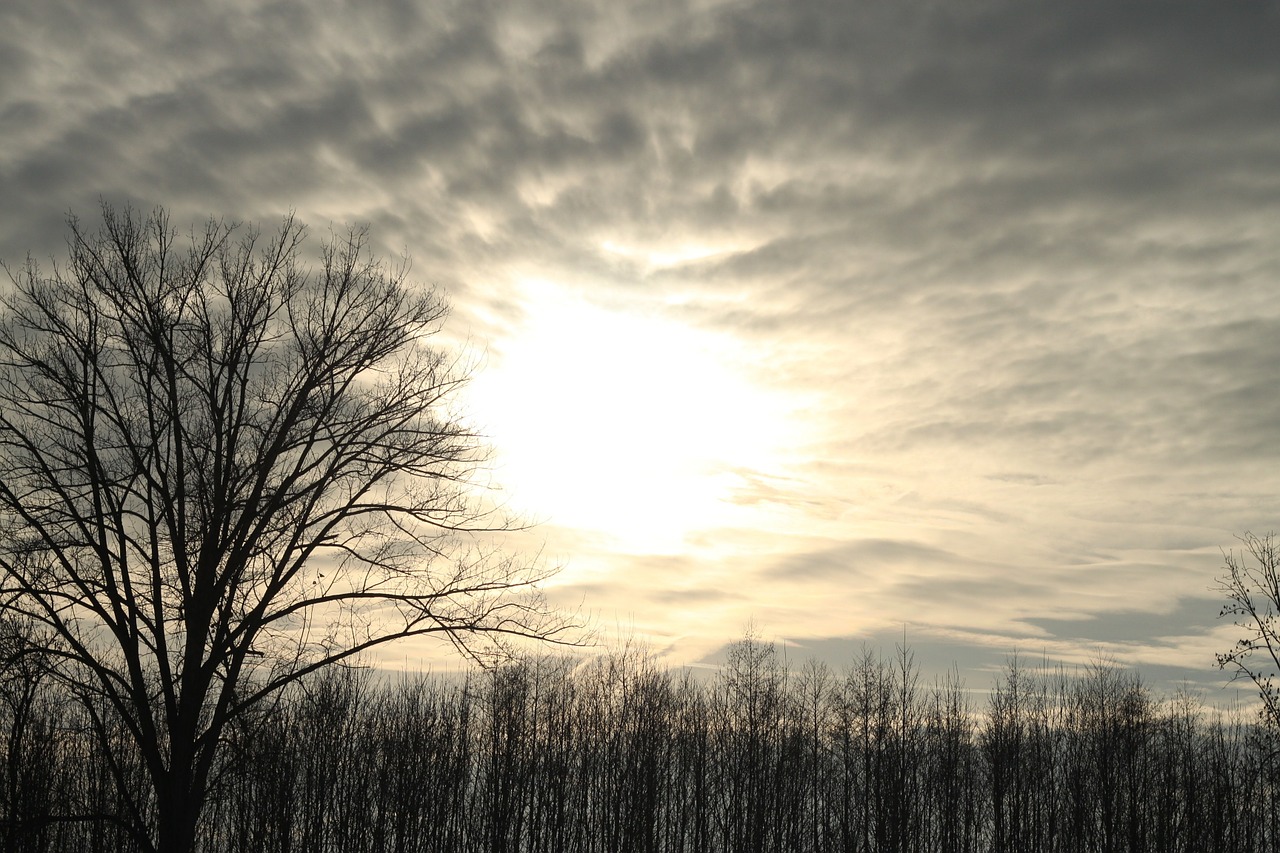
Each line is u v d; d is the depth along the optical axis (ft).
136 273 82.89
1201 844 207.10
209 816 147.74
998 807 224.94
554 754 217.77
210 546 80.38
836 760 252.62
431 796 195.42
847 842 222.28
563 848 208.23
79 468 78.79
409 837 189.98
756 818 224.53
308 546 82.58
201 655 79.71
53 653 75.82
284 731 103.50
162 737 91.76
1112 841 219.82
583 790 217.77
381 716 198.49
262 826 151.43
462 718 204.64
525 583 86.17
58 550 75.61
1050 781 234.79
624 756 228.02
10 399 79.61
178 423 81.46
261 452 84.23
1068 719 250.57
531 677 209.87
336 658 81.71
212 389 83.61
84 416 78.79
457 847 196.44
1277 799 178.40
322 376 85.66
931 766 243.60
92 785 116.88
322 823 172.76
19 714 90.94
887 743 245.24
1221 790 201.05
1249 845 190.60
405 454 85.61
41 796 107.86
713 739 246.47
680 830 224.33
